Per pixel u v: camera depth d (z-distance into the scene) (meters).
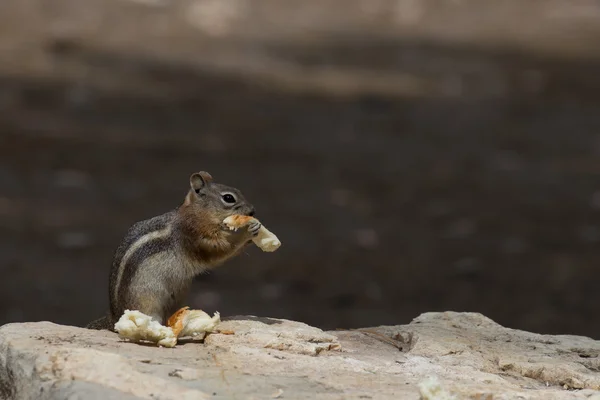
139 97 27.39
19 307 13.23
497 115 27.47
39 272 14.73
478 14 43.06
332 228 17.80
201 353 6.29
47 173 20.28
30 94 26.59
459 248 16.84
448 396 5.42
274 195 19.59
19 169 20.39
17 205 18.14
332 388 5.75
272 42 35.88
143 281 6.92
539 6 44.84
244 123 25.67
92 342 6.38
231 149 23.08
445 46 36.62
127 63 30.98
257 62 32.78
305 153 23.16
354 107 27.95
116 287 7.00
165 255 6.98
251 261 15.93
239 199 7.02
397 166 22.36
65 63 30.23
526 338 7.33
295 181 20.75
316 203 19.28
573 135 25.58
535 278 15.45
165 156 22.11
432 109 27.98
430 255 16.48
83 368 5.68
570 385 6.32
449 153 23.66
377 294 14.51
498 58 34.97
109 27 35.62
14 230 16.67
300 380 5.86
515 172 22.02
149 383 5.53
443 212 18.98
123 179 20.16
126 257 6.98
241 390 5.60
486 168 22.34
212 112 26.55
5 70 28.67
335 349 6.75
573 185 21.05
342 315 13.52
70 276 14.62
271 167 21.73
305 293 14.48
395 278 15.30
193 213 6.97
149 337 6.41
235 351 6.34
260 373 5.94
